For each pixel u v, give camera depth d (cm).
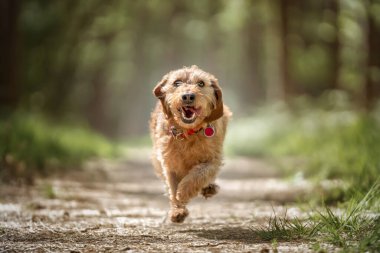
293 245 514
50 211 771
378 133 1234
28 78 2738
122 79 4981
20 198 894
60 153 1517
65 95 3167
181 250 508
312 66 2752
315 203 777
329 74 2709
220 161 666
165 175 678
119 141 3619
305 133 1906
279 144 2006
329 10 2430
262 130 2230
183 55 5397
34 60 2769
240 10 2930
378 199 654
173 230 623
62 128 2083
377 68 1716
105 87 4422
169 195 708
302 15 2711
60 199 902
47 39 2788
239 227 638
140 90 5238
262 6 2834
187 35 4806
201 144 646
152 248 518
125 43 4509
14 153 1192
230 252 496
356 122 1430
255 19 3098
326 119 1892
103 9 3167
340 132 1535
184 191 630
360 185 755
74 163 1512
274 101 2850
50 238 571
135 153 2392
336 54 2431
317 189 877
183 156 656
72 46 3066
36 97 2686
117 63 4681
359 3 1661
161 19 4603
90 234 593
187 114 633
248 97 3944
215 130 655
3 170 1087
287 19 2648
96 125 4131
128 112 5381
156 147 716
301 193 899
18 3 2023
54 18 2736
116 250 512
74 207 826
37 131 1531
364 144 1139
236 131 2302
